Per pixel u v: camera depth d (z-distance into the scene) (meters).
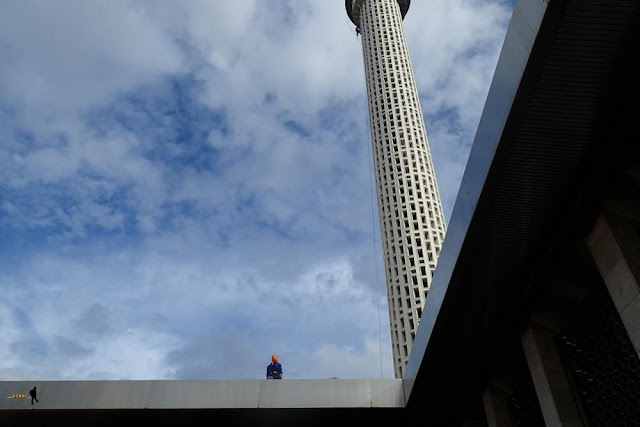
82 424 21.00
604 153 12.41
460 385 19.95
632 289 12.33
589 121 11.88
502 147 12.42
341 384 20.88
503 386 19.17
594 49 10.63
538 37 10.52
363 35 77.19
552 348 16.06
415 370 19.70
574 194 13.48
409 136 64.44
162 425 21.19
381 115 67.31
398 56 72.00
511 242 14.63
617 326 14.52
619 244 12.79
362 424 21.92
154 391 20.27
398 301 54.31
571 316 16.06
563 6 10.00
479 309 16.69
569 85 11.25
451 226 15.73
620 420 14.37
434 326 17.31
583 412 15.12
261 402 20.20
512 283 15.93
